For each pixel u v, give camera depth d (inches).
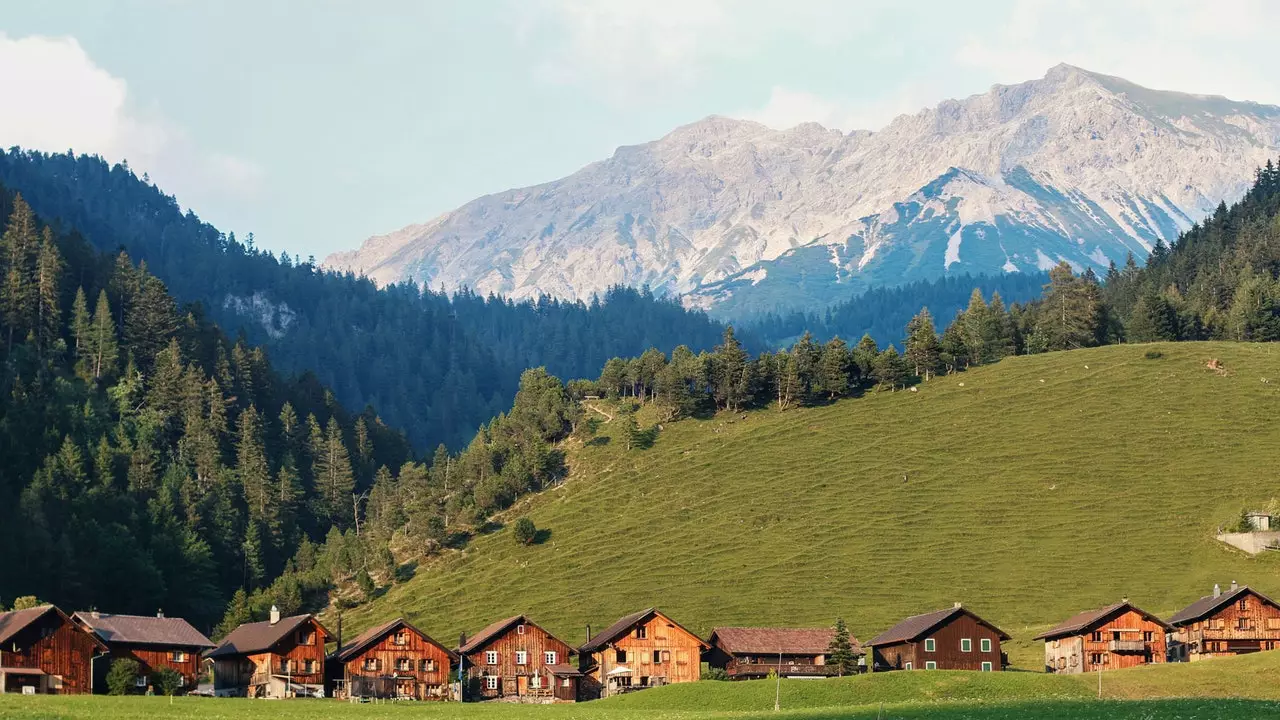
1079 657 6643.7
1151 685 5354.3
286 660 6309.1
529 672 6781.5
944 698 5255.9
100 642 5905.5
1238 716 4146.2
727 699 5438.0
